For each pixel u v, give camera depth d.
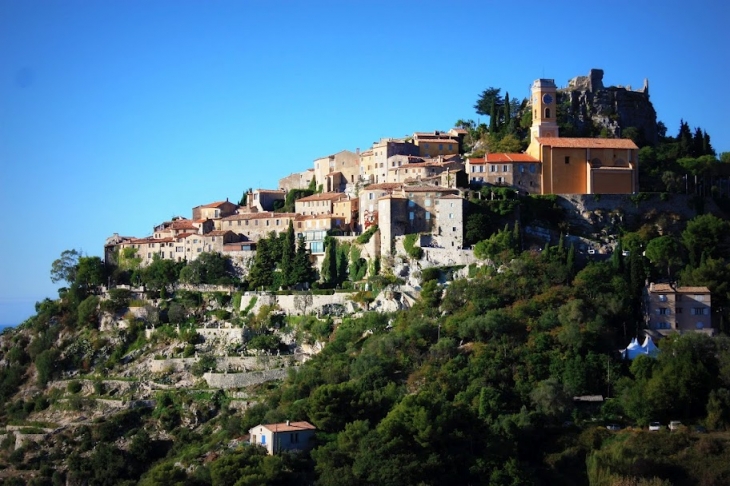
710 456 198.25
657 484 187.88
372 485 198.25
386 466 197.75
